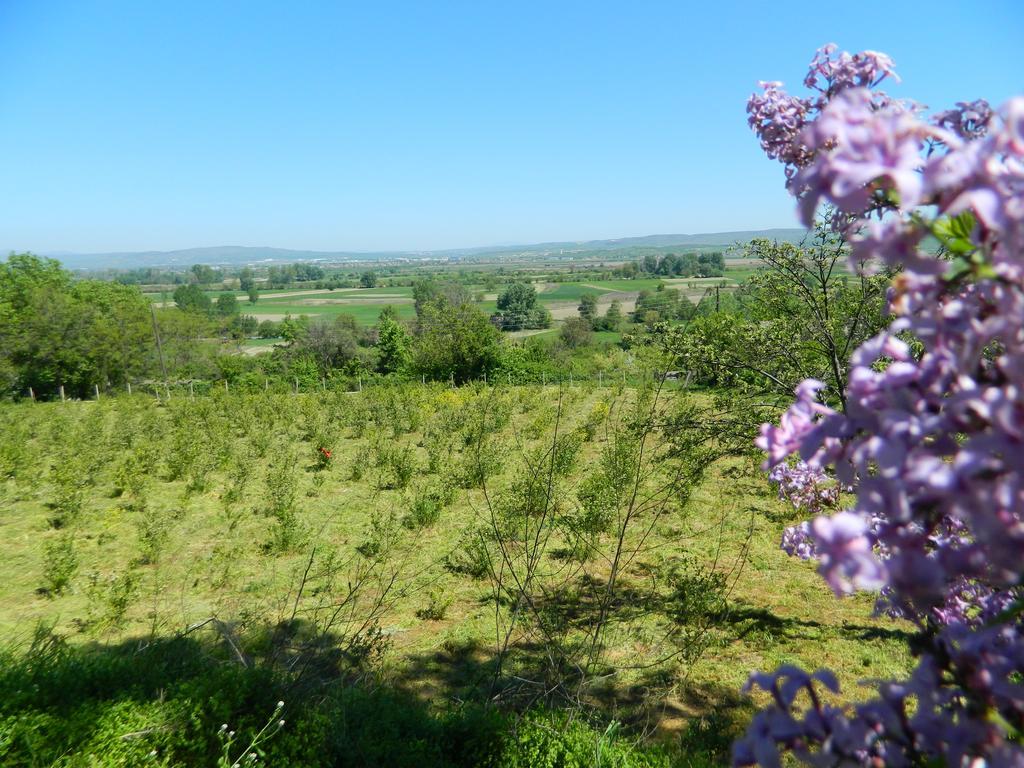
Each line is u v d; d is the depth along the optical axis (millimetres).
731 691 5613
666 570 8109
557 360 33406
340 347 43094
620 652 6180
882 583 754
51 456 16125
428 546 9438
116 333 34469
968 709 896
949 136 729
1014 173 688
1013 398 650
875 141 720
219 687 4211
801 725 928
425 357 33688
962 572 777
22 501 12109
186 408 22156
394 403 21391
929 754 900
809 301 5797
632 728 4977
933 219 766
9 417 21516
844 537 732
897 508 712
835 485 3797
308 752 3818
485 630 6773
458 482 12234
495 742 4156
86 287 41875
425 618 7133
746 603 7336
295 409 21938
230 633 5664
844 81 1578
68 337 33562
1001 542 663
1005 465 648
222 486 13125
